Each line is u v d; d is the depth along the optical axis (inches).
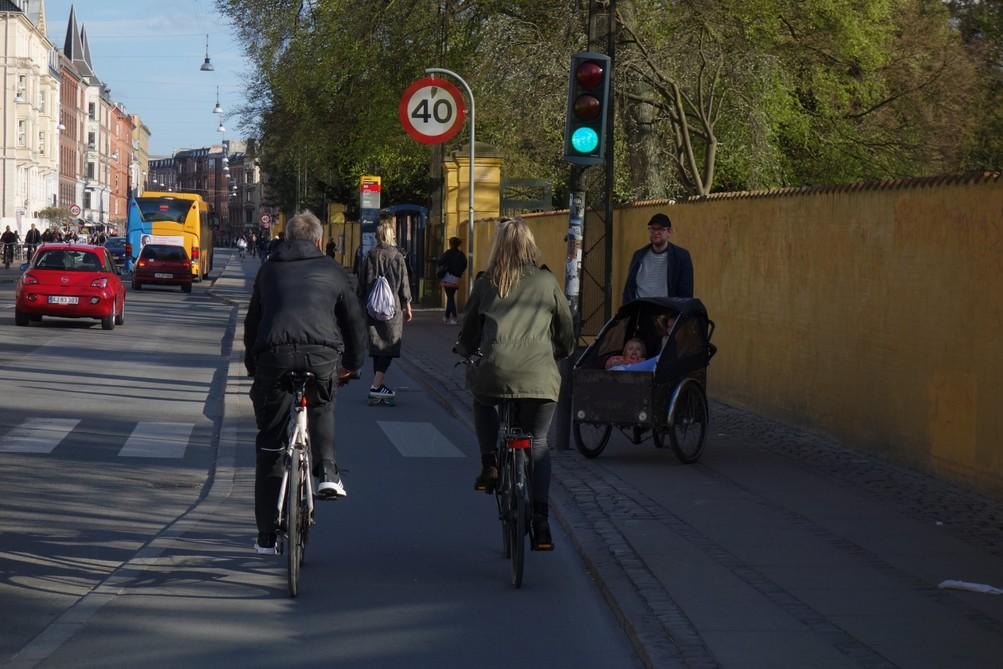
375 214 1359.5
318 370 286.5
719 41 999.6
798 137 1206.9
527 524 304.5
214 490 410.0
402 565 314.0
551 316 306.5
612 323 479.2
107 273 1104.8
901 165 1256.8
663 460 465.1
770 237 588.7
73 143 5629.9
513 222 309.4
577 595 287.1
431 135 919.0
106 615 263.0
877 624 249.9
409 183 1951.3
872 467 450.0
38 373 741.3
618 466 450.3
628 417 454.6
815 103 1230.3
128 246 2361.0
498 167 1448.1
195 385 709.3
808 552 315.0
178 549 325.4
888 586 281.0
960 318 409.7
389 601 279.7
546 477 302.7
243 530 351.9
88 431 527.5
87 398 634.8
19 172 4404.5
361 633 254.4
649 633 244.5
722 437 527.5
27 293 1083.9
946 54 1245.1
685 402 455.2
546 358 300.8
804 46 1136.2
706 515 361.7
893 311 459.5
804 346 547.5
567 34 1015.0
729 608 261.4
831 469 445.7
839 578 287.9
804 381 547.8
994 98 1229.1
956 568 299.3
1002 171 388.5
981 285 396.8
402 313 651.5
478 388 303.3
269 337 285.4
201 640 247.3
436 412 626.2
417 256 1605.6
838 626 248.2
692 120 1140.5
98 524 354.6
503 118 1106.1
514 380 298.2
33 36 4512.8
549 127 1061.8
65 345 936.3
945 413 420.5
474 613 271.0
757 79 1017.5
